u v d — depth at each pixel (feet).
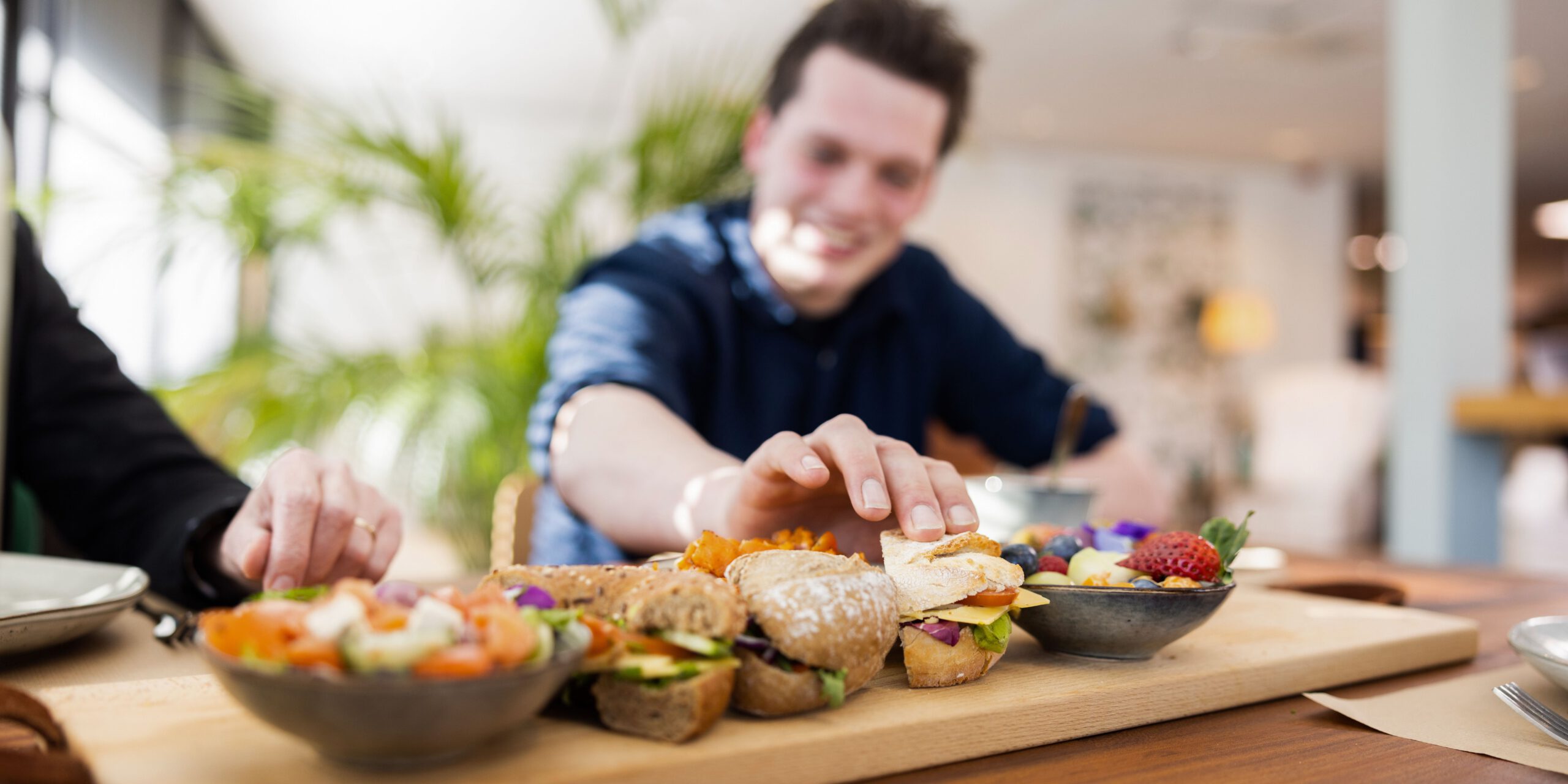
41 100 10.27
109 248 8.72
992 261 24.31
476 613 1.40
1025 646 2.37
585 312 4.33
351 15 16.39
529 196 20.68
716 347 4.83
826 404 5.14
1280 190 25.88
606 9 11.84
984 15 17.02
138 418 3.30
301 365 8.10
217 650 1.32
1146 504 5.42
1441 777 1.69
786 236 4.78
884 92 4.48
